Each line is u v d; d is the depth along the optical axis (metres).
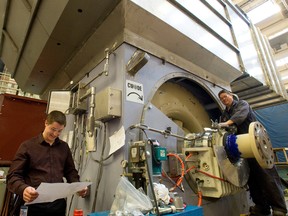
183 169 1.39
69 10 1.55
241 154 1.37
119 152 1.29
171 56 1.87
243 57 2.71
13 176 1.11
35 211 1.19
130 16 1.47
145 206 0.91
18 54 2.39
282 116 4.50
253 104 3.74
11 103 2.24
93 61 1.92
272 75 3.35
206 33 2.12
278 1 3.96
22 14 1.98
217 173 1.41
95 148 1.57
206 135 1.54
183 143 1.71
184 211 0.94
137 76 1.52
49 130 1.29
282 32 4.63
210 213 1.67
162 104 1.97
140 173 1.10
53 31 1.76
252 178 1.85
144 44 1.64
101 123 1.57
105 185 1.36
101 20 1.66
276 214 1.65
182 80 2.18
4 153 2.07
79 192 1.28
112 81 1.54
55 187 0.98
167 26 1.65
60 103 1.94
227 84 2.62
